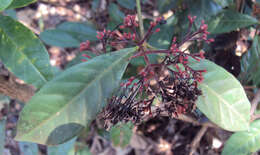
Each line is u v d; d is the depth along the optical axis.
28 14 0.60
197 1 0.33
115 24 0.39
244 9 0.38
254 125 0.29
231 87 0.22
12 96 0.30
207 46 0.35
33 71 0.24
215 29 0.33
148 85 0.22
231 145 0.29
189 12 0.33
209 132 0.43
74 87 0.19
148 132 0.50
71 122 0.19
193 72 0.22
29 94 0.31
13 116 0.51
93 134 0.49
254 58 0.31
